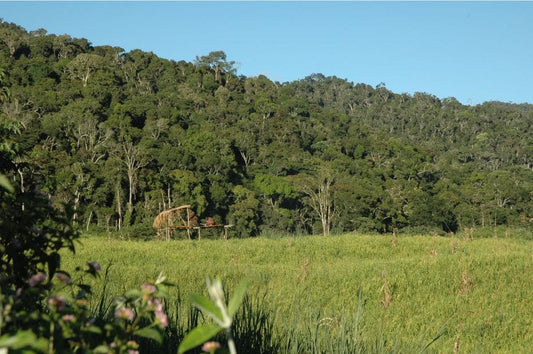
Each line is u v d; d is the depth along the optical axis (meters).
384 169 98.50
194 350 4.19
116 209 64.44
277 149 103.62
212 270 15.31
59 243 3.37
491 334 11.09
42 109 90.31
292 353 4.67
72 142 77.19
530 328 11.57
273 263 20.34
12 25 149.38
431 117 169.00
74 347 2.57
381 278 14.20
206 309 1.66
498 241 24.30
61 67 116.94
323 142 116.12
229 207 73.56
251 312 4.76
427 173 99.44
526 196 80.50
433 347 9.04
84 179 61.53
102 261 17.83
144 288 2.57
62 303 2.39
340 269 16.44
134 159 68.25
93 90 102.56
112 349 2.39
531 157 140.75
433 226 74.62
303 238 24.20
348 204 73.38
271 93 152.25
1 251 3.16
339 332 5.23
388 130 166.62
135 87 127.06
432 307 12.45
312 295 12.13
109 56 140.62
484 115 170.25
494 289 14.48
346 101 191.50
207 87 142.00
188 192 70.44
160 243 22.56
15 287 3.24
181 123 105.44
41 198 3.48
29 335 1.81
